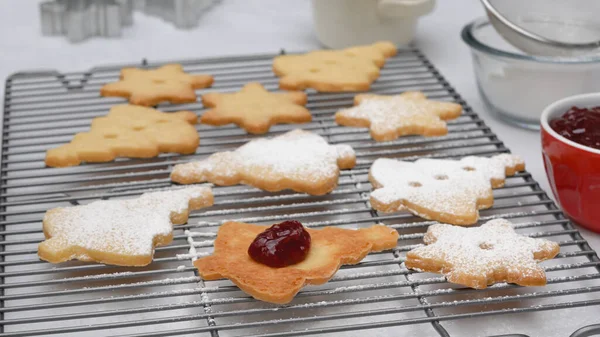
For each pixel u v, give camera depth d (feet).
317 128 2.31
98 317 1.78
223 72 2.59
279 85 2.40
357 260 1.83
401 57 2.62
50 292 1.77
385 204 1.97
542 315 1.78
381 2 2.52
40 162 2.19
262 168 2.06
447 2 3.03
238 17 2.95
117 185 2.06
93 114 2.38
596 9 2.29
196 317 1.71
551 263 1.89
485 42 2.42
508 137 2.29
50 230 1.90
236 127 2.31
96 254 1.85
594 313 1.78
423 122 2.22
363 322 1.77
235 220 1.98
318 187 2.02
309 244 1.84
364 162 2.14
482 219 1.96
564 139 1.91
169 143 2.15
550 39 2.27
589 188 1.90
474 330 1.75
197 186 2.03
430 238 1.89
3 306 1.76
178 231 1.98
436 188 2.00
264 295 1.74
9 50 2.69
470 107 2.34
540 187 2.08
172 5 2.87
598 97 2.04
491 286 1.80
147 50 2.71
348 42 2.63
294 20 2.92
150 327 1.77
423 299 1.76
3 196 1.98
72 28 2.73
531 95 2.25
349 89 2.37
